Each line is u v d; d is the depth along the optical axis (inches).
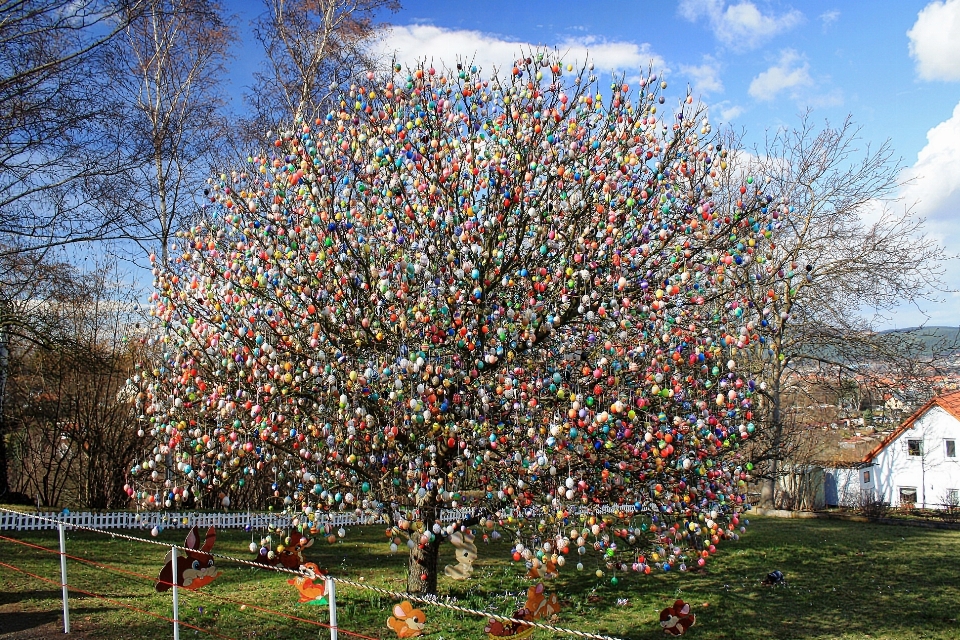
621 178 278.1
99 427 625.6
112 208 536.1
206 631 267.0
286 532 331.0
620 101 298.7
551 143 279.6
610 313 252.1
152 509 553.9
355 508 293.9
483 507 285.9
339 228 264.7
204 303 287.0
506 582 370.0
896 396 837.8
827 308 807.1
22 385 650.2
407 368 230.8
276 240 274.8
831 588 401.7
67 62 513.0
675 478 264.5
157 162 593.9
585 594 356.2
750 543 554.6
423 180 271.9
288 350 260.4
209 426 272.7
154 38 634.2
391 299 243.8
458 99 299.3
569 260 266.5
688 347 260.7
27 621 275.7
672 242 277.9
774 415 748.6
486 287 271.7
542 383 246.5
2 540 433.7
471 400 255.8
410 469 247.0
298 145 287.6
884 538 617.9
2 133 482.9
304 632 272.1
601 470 258.1
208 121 622.2
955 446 1066.7
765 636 302.5
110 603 304.2
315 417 264.5
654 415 242.2
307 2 653.9
